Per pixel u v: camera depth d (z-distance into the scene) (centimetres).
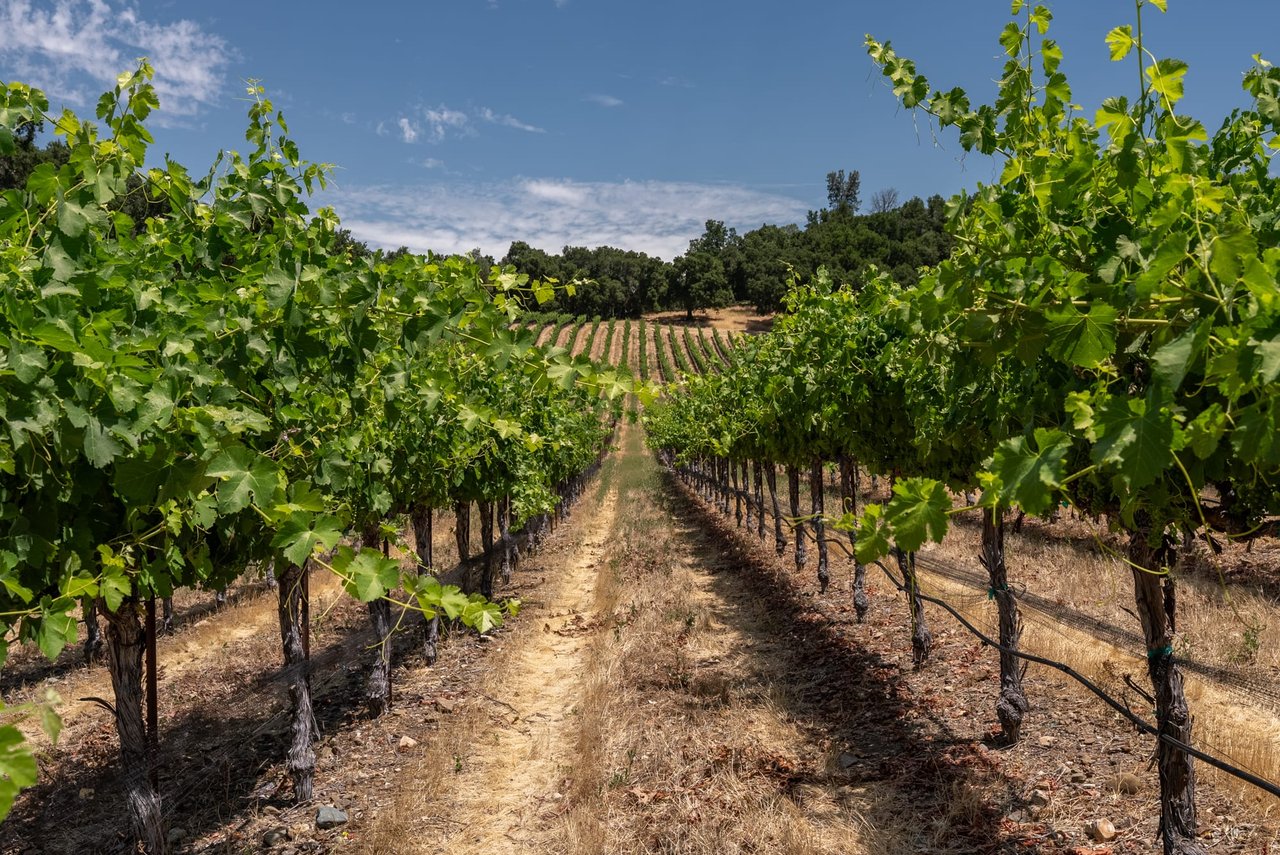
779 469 2989
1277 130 284
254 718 736
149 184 379
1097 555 1070
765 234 13375
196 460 263
